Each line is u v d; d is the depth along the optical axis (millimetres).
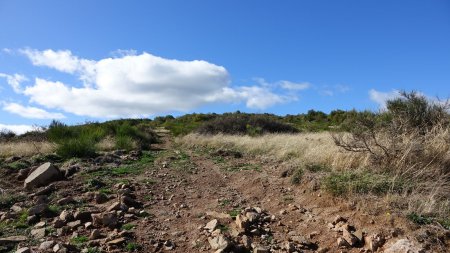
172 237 4707
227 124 22188
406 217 4406
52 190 6887
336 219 4887
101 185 7273
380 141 6816
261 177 7574
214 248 4285
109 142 14477
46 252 4105
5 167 8664
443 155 6090
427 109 7781
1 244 4395
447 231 4035
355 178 5809
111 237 4555
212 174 8820
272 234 4781
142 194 6762
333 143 8250
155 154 13164
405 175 5766
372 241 4176
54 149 12289
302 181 6656
